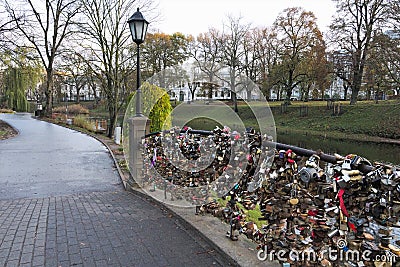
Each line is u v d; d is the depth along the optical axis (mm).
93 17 16297
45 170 7621
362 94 29062
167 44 27797
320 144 20062
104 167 8047
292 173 2439
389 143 19453
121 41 16406
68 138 15219
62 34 24531
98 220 3855
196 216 3736
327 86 29562
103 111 36500
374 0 22766
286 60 29109
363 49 23938
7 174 7125
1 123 22359
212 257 2840
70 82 40250
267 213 2711
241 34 29109
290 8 29156
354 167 1920
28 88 42562
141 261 2779
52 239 3271
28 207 4477
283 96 30438
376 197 1792
